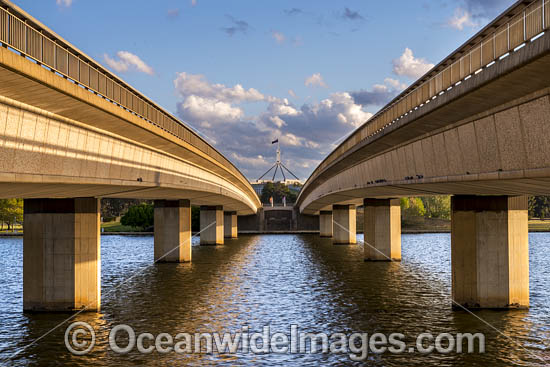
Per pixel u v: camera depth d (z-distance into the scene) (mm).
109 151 32312
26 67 19766
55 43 23297
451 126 28250
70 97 23875
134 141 36656
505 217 37594
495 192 34531
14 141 21656
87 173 29078
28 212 37469
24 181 22547
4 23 19719
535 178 21828
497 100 22344
